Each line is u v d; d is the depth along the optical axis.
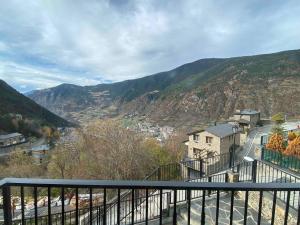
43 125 72.44
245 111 32.94
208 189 1.69
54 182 1.71
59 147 31.70
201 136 26.73
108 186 1.69
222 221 6.26
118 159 23.89
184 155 30.27
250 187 1.70
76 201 1.98
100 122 29.20
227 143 24.67
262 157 10.56
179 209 7.00
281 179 7.98
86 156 26.89
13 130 64.94
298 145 10.68
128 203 7.51
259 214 1.98
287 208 2.01
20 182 1.71
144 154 25.70
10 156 40.53
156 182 1.70
